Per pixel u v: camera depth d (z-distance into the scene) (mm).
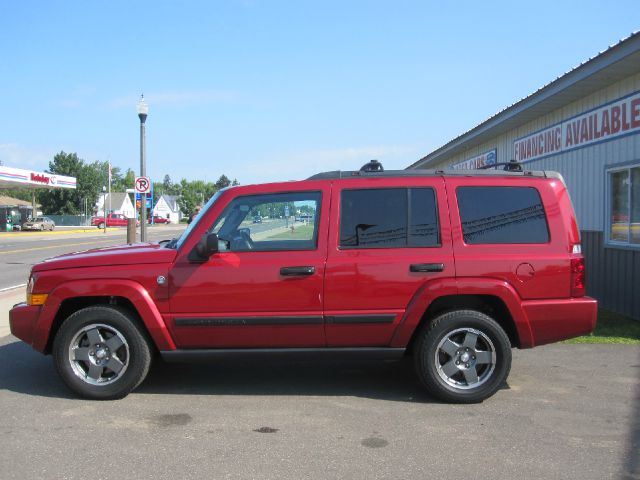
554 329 5062
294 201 5215
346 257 5043
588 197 10141
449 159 19562
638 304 8703
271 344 5117
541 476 3660
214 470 3750
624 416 4750
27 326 5207
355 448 4098
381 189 5203
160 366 6371
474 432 4402
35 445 4156
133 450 4066
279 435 4344
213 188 137375
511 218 5156
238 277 5016
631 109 8766
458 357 5070
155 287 5055
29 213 72625
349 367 6336
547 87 10125
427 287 4988
